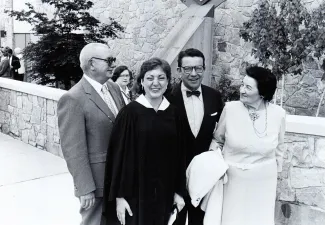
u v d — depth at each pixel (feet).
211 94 9.93
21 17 30.58
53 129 18.72
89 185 8.54
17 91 21.13
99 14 39.47
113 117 9.09
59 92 18.17
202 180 8.94
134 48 36.42
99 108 8.87
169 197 8.48
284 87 23.71
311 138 10.77
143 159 8.14
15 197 14.02
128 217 8.39
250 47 26.14
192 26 25.05
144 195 8.17
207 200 9.32
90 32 31.07
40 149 19.75
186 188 9.15
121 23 37.45
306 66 22.65
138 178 8.20
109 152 8.39
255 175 9.00
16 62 35.24
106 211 8.45
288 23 18.47
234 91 23.45
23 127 21.06
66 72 30.04
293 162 11.12
